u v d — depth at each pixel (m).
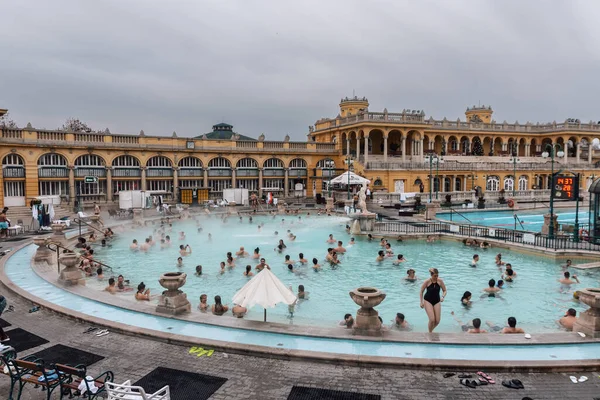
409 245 26.89
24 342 10.68
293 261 22.05
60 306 13.16
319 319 13.64
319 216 40.88
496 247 25.50
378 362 9.23
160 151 46.75
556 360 9.23
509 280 18.28
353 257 23.20
